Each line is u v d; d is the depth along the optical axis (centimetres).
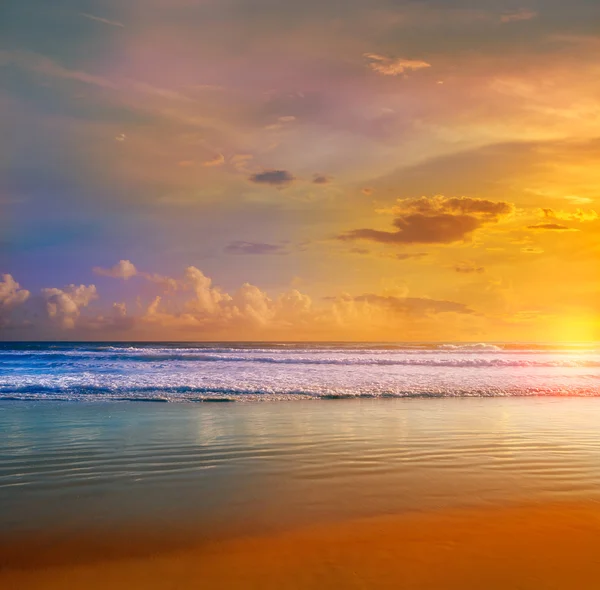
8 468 755
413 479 694
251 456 827
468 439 958
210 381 1862
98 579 402
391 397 1573
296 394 1598
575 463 780
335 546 467
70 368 2402
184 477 708
